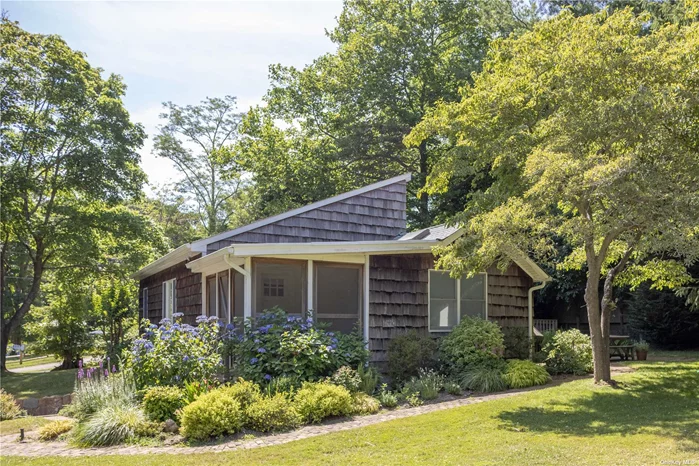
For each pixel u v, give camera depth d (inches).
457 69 957.2
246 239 543.2
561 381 457.7
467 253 409.4
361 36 999.0
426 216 962.7
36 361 1143.6
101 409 330.3
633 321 699.4
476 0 956.0
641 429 281.7
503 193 440.5
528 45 414.6
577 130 355.9
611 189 315.0
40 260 833.5
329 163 1014.4
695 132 373.4
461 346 454.3
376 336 457.1
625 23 382.3
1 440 323.0
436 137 981.8
